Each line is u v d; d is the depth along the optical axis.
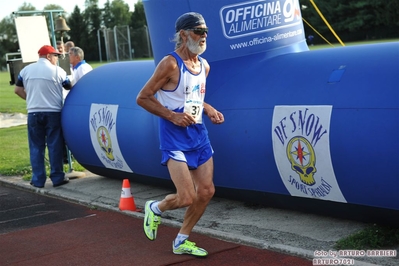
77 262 4.85
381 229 5.02
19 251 5.22
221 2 5.93
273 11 5.93
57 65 8.65
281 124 5.27
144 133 6.62
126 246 5.18
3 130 13.80
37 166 7.74
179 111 4.50
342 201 5.06
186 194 4.49
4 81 34.12
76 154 7.95
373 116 4.66
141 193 7.14
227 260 4.71
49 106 7.68
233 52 5.96
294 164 5.21
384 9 39.50
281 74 5.59
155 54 6.43
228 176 5.92
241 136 5.64
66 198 7.12
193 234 5.39
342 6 41.12
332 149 4.88
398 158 4.53
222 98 5.89
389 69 4.79
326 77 5.16
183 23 4.39
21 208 6.84
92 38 58.78
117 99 7.14
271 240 5.12
